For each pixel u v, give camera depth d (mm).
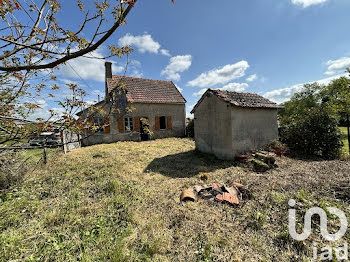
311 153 6758
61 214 3096
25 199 3668
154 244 2291
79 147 10664
